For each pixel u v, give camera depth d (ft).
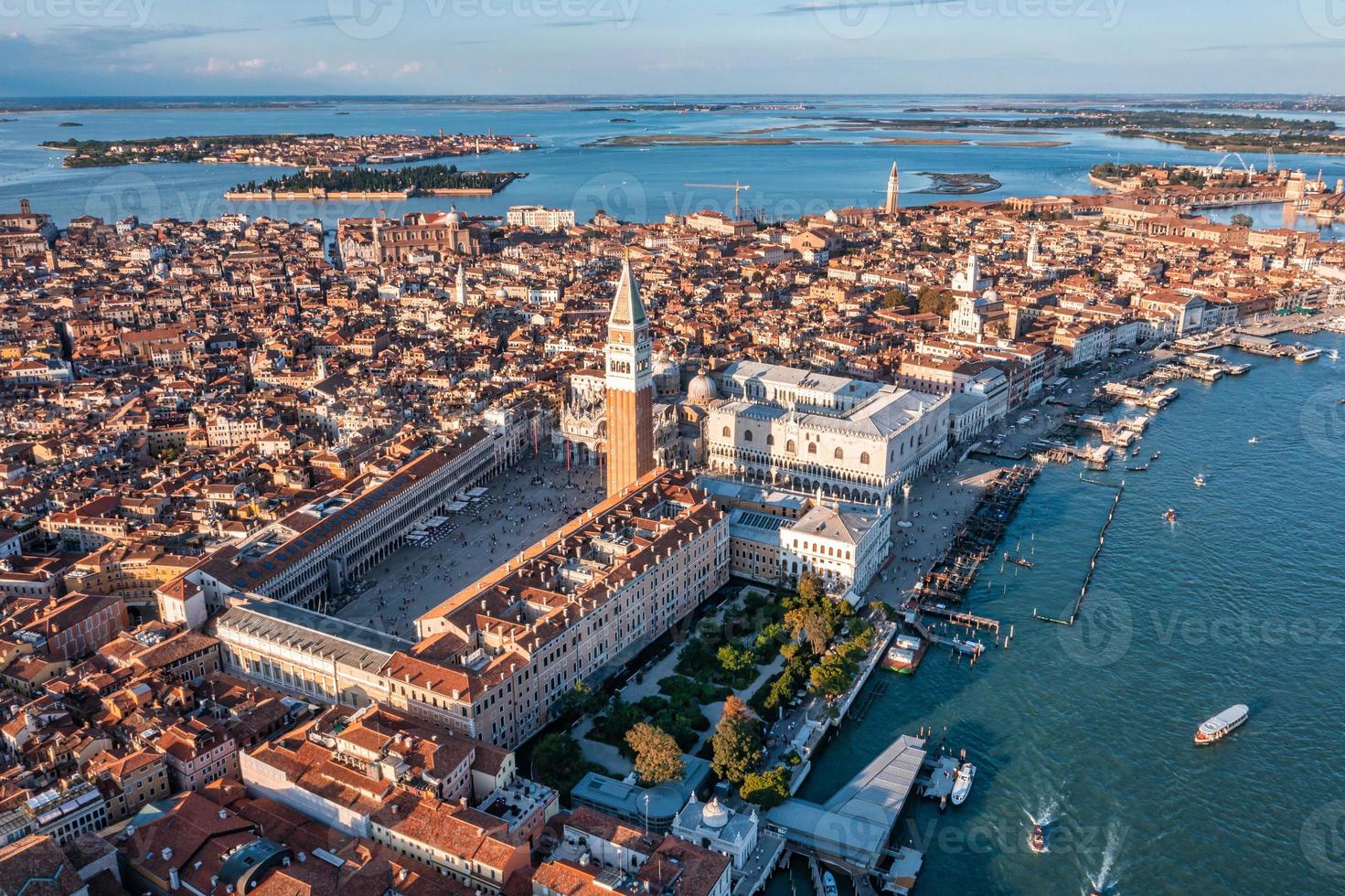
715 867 654.12
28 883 602.44
